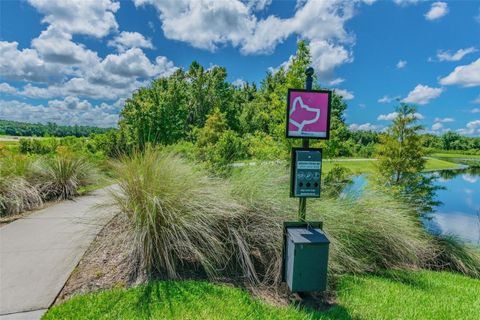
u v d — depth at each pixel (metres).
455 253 5.07
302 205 3.21
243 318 2.54
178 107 25.98
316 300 3.13
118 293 2.76
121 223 3.85
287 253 3.06
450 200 16.52
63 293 2.74
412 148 8.34
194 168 4.38
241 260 3.47
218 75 37.97
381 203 5.01
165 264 3.22
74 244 3.76
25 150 14.45
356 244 4.32
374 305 3.09
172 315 2.49
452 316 2.96
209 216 3.48
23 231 4.27
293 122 3.09
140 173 3.51
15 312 2.43
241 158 6.86
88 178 7.63
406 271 4.34
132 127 20.67
